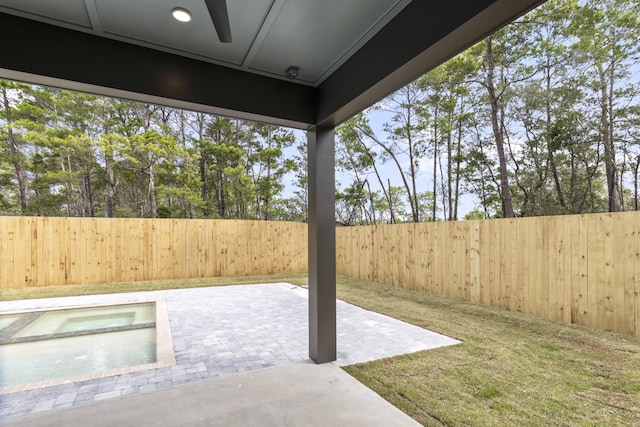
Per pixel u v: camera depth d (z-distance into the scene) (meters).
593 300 3.92
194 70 2.66
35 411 2.27
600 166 8.16
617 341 3.51
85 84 2.30
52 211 11.85
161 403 2.36
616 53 7.80
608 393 2.52
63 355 3.65
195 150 13.44
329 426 2.08
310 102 3.16
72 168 11.57
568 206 8.52
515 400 2.42
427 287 6.35
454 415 2.21
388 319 4.68
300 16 2.12
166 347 3.56
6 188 11.06
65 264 7.30
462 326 4.31
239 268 9.22
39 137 9.82
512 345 3.57
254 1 1.97
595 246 3.91
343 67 2.73
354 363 3.10
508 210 9.10
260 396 2.46
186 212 13.38
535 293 4.55
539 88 8.84
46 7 2.03
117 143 11.08
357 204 15.12
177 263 8.45
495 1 1.46
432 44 1.82
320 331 3.09
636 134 7.57
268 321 4.67
